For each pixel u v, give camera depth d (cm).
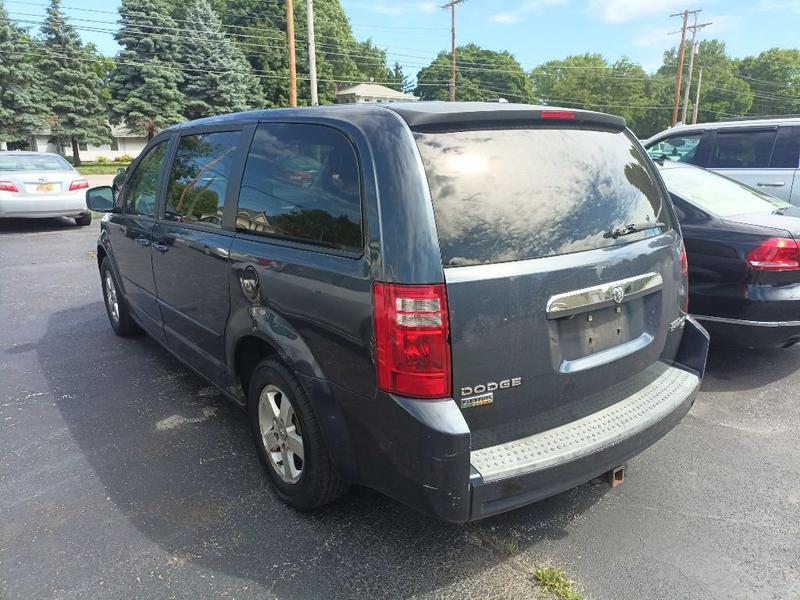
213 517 287
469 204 222
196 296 347
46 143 4781
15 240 1084
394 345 213
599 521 285
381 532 276
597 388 258
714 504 298
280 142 284
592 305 246
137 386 440
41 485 313
